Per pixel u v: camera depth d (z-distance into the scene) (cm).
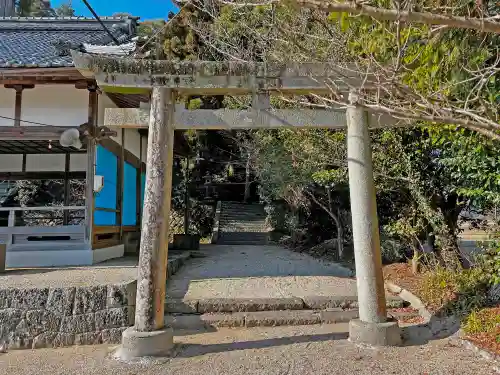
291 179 973
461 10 294
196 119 445
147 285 400
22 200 1104
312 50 548
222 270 779
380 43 357
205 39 847
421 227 651
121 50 750
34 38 1006
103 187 783
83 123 727
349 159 437
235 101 1006
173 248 1133
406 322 497
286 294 573
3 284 474
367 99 332
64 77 687
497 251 462
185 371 354
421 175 598
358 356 382
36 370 364
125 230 952
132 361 377
